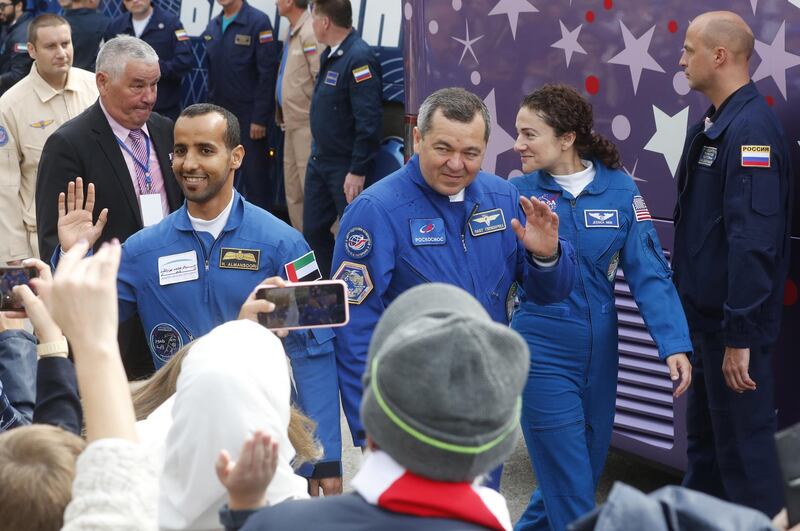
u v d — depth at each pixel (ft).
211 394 8.29
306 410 14.21
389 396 6.00
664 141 18.92
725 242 17.21
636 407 19.72
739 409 17.29
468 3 22.09
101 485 6.44
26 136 24.62
